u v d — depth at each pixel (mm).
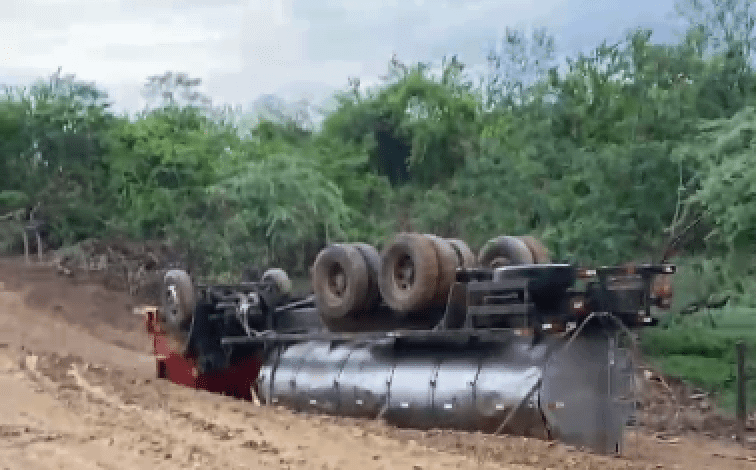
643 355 26047
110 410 15430
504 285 15711
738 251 26047
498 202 31469
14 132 51344
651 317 15414
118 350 28109
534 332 15500
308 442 13805
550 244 28828
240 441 13617
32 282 35062
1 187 50188
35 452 12625
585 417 15648
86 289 34969
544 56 42031
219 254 39875
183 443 13375
